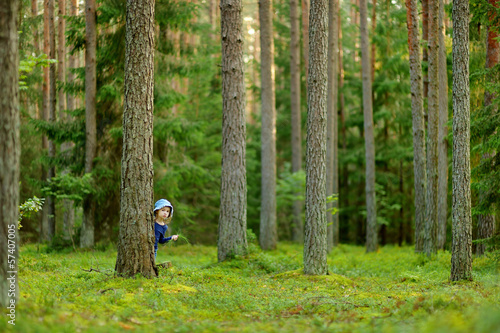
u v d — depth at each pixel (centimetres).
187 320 562
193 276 935
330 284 1002
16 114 516
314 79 1101
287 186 2734
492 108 1238
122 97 1816
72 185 1672
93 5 1825
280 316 618
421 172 1748
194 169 2083
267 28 2203
